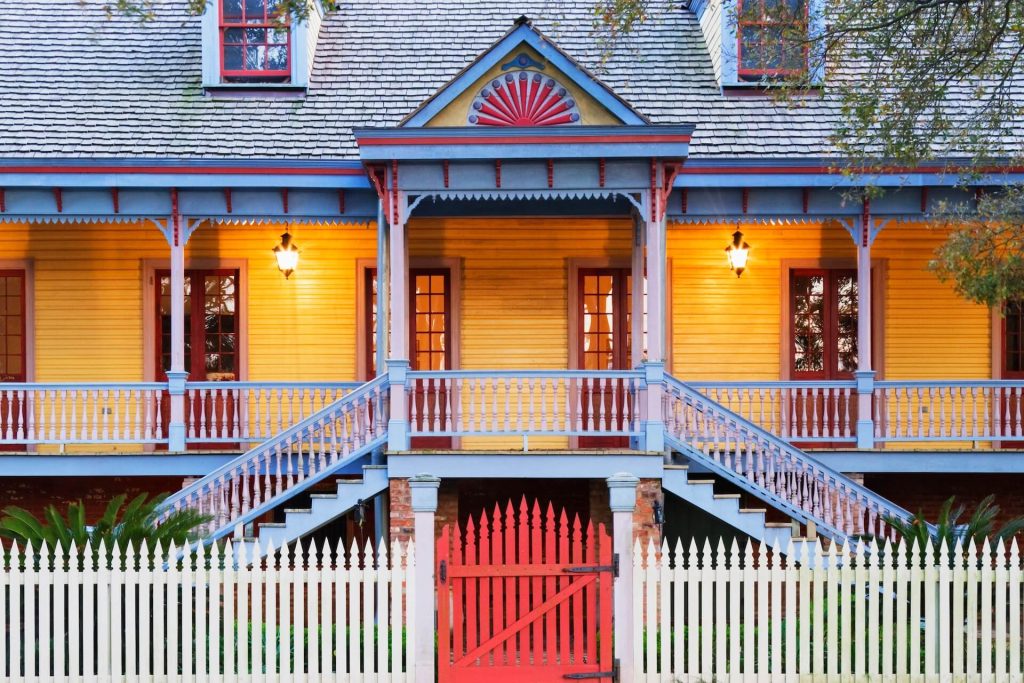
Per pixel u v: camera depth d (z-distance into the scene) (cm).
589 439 1511
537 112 1276
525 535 888
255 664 874
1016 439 1362
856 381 1373
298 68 1547
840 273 1568
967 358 1549
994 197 1312
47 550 877
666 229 1522
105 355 1544
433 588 882
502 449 1361
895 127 1252
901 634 885
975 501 1502
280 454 1277
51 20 1656
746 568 888
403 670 920
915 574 888
